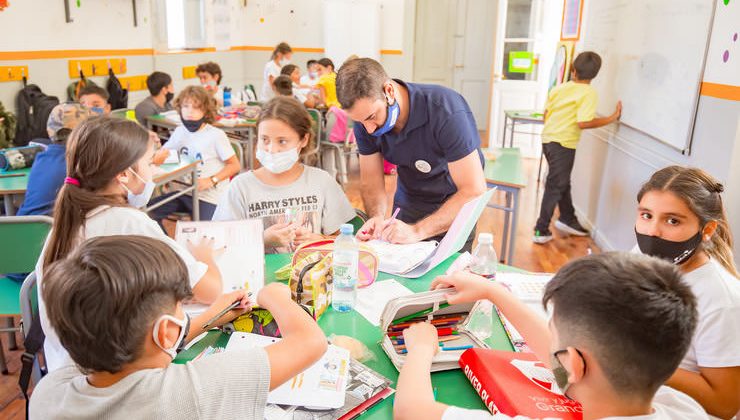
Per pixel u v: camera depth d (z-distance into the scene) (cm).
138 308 77
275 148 186
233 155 336
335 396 103
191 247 146
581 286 75
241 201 193
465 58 861
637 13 339
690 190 118
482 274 152
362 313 137
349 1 747
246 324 127
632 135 344
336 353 115
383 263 163
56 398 81
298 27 793
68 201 130
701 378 112
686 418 81
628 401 75
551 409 94
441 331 124
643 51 326
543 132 412
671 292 73
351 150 535
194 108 325
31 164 297
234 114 525
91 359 78
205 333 127
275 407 100
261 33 789
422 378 100
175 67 640
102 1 509
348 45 759
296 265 136
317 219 198
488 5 836
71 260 79
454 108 187
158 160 297
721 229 123
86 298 75
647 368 72
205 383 82
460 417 88
